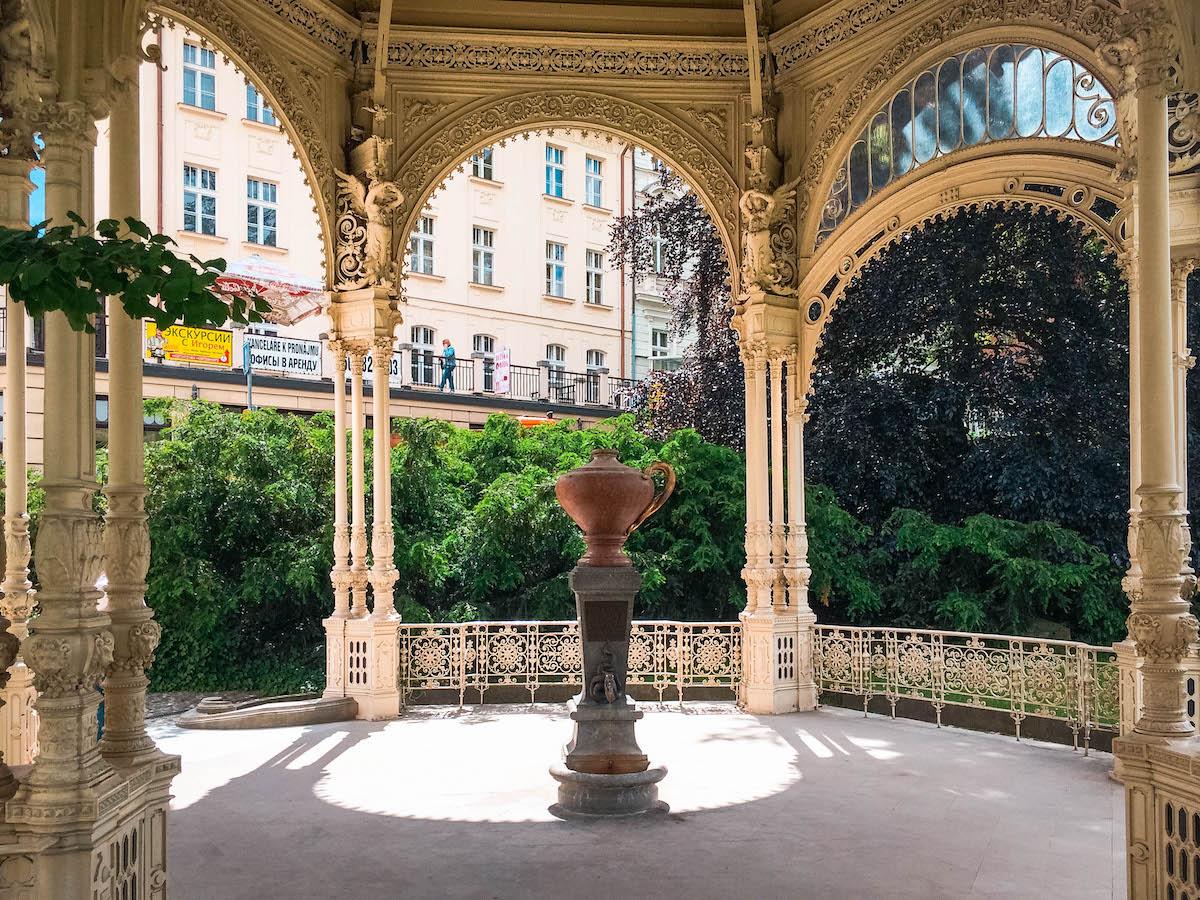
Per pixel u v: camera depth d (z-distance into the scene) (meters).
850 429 14.02
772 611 9.22
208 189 20.31
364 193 9.07
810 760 7.25
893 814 5.86
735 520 12.77
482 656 9.59
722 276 15.47
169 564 12.49
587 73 9.38
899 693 9.12
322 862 5.04
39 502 12.60
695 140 9.45
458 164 9.39
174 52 19.73
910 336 14.45
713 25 9.45
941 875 4.79
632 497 6.12
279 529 12.98
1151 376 4.11
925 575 13.40
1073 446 13.59
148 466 12.73
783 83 9.35
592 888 4.63
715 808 6.00
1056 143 7.47
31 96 3.90
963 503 14.41
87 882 3.40
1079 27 7.07
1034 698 7.94
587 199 27.95
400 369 23.41
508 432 14.65
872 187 8.80
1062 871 4.84
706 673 9.66
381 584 9.17
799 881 4.71
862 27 8.70
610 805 5.86
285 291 17.45
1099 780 6.66
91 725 3.56
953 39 8.05
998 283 13.83
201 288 2.81
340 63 9.13
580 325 27.62
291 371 19.67
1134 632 4.05
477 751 7.62
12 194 4.21
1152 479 4.08
